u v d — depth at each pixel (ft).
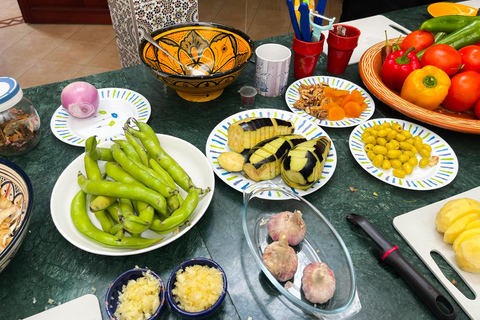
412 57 3.27
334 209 2.41
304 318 1.85
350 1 6.57
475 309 1.85
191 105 3.26
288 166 2.30
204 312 1.66
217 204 2.40
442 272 2.03
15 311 1.83
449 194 2.53
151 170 2.26
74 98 2.87
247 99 3.24
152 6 4.12
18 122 2.56
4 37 8.64
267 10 10.06
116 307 1.74
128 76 3.59
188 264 1.86
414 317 1.86
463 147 2.96
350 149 2.77
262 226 2.22
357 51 4.00
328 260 2.02
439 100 3.02
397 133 2.77
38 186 2.47
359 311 1.88
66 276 1.98
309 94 3.24
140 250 1.91
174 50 3.42
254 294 1.93
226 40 3.43
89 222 2.05
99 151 2.25
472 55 3.17
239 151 2.69
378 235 2.11
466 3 5.08
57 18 9.12
